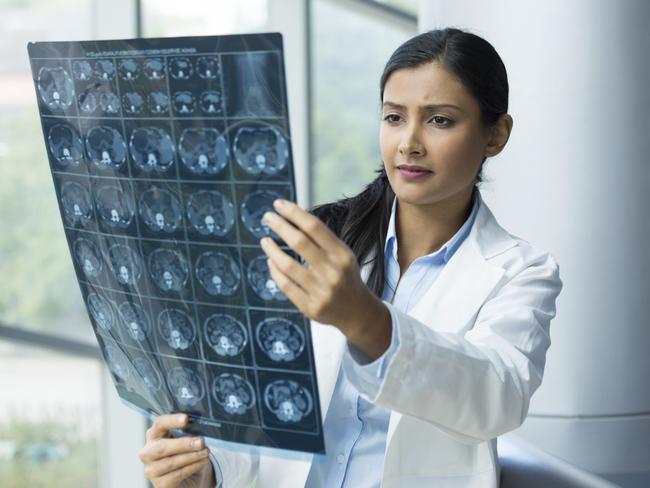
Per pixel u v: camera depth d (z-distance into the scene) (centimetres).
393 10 293
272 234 83
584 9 161
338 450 108
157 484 102
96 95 89
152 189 88
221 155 83
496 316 100
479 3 167
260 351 88
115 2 264
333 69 291
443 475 103
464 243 110
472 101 99
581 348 163
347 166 296
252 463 114
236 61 80
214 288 88
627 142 162
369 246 113
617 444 164
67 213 98
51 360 276
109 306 100
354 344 83
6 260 273
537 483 113
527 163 165
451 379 85
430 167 99
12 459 276
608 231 163
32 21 265
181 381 97
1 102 268
